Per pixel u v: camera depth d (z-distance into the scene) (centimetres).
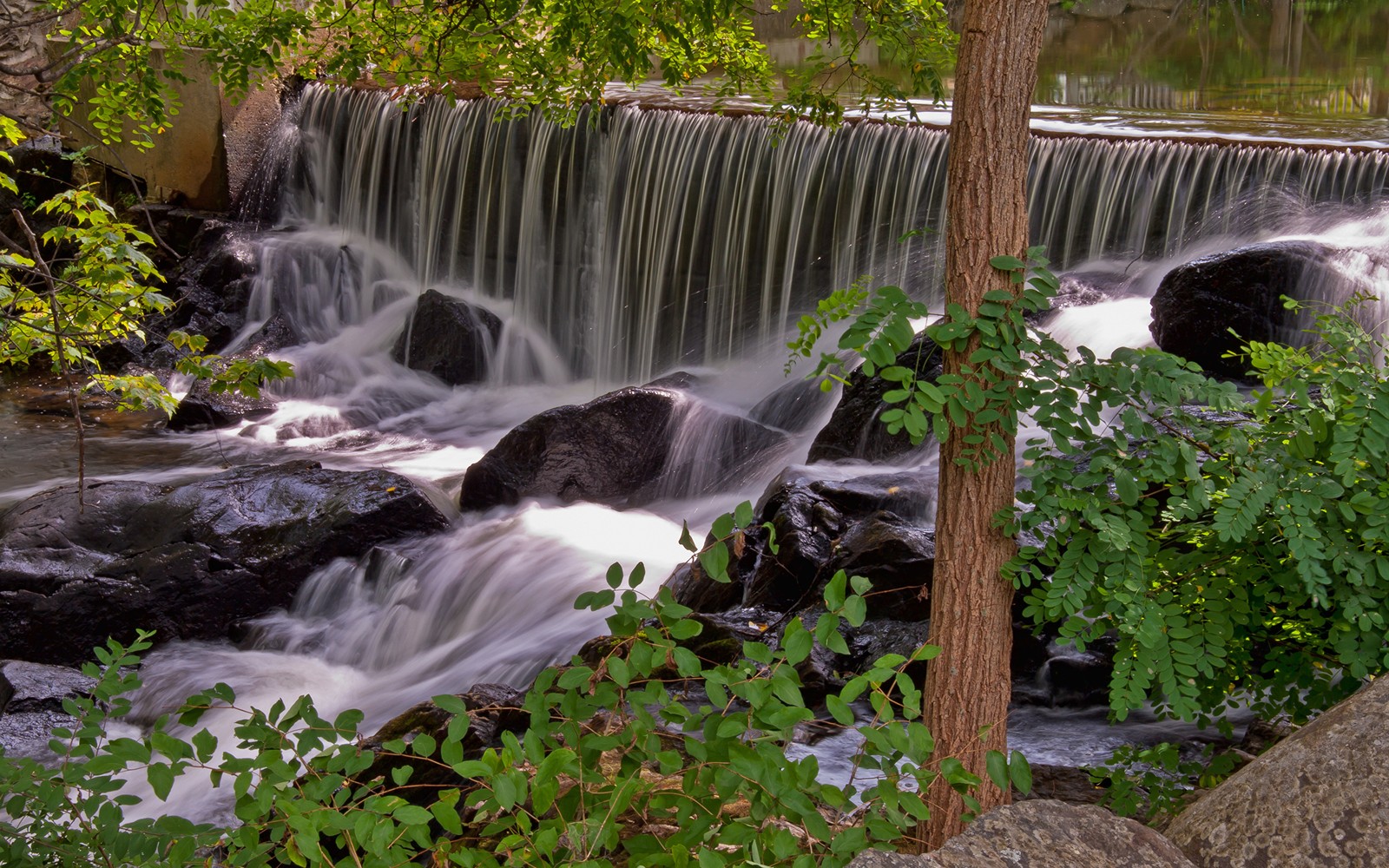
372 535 909
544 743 327
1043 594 325
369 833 284
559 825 299
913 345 864
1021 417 777
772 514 728
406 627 847
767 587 668
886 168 1138
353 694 788
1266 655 385
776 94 1415
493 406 1344
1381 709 297
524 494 991
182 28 624
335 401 1334
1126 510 321
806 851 317
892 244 1141
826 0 644
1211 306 811
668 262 1304
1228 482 327
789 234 1210
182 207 1616
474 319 1384
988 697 326
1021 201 315
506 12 608
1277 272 801
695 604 712
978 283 314
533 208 1397
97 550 889
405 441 1255
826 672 578
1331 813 284
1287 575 336
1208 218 996
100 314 628
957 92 316
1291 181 959
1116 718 324
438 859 296
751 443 1027
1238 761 397
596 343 1377
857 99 1449
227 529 897
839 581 303
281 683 793
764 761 288
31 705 740
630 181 1320
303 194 1609
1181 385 315
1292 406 346
